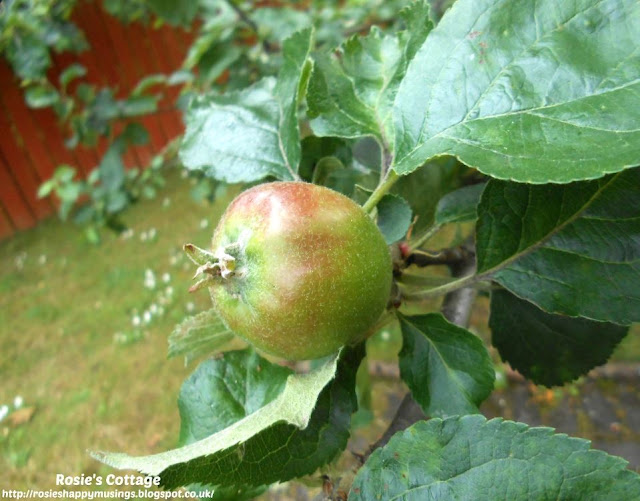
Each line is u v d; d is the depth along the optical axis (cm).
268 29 40
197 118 16
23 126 82
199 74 39
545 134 9
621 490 8
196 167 15
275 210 10
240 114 15
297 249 9
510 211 11
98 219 51
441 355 12
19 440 51
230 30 39
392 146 12
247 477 10
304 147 15
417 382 12
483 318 48
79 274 72
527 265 11
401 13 13
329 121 13
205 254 10
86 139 51
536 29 10
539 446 9
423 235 15
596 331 14
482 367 11
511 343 15
